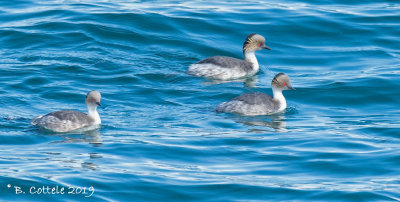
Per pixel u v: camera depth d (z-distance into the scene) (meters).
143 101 22.75
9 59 26.28
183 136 19.09
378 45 28.97
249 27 30.17
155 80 24.98
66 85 23.86
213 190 15.01
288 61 27.80
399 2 33.53
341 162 16.84
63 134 19.33
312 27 30.31
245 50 27.00
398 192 14.84
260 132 19.62
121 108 21.94
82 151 17.69
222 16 31.11
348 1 33.56
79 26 29.53
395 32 29.91
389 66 26.56
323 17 31.11
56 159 16.94
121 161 16.86
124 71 25.62
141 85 24.31
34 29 29.19
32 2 32.81
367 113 21.97
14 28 29.17
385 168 16.42
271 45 29.02
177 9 31.95
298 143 18.47
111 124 20.34
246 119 21.16
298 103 23.14
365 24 30.56
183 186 15.20
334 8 32.47
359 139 18.83
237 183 15.37
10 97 22.38
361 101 23.17
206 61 25.98
